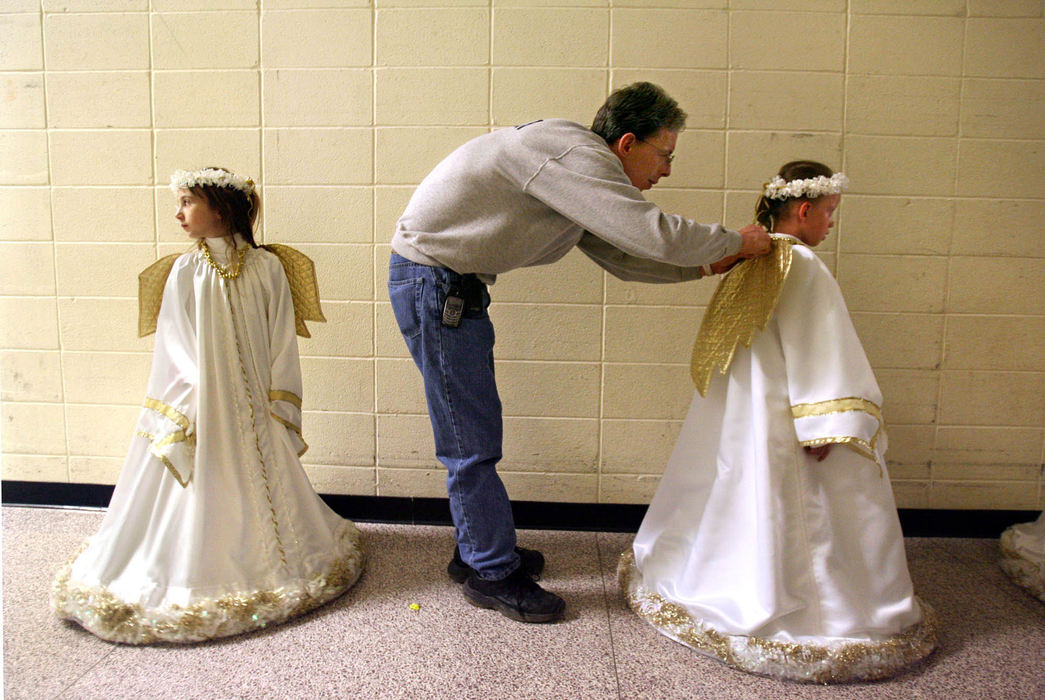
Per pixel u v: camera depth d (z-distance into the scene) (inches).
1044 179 84.2
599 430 89.7
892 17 82.6
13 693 56.4
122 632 63.2
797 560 60.9
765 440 61.0
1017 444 88.0
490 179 62.7
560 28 84.0
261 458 70.7
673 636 64.3
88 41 87.8
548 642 64.7
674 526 70.7
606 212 58.9
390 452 91.6
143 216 90.0
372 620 68.4
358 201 87.8
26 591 73.0
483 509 68.0
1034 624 68.1
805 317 61.7
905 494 89.2
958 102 83.4
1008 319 86.3
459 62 85.1
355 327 89.7
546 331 88.3
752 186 85.2
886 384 87.7
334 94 86.5
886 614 61.2
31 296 92.4
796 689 58.0
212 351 69.0
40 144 89.8
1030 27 82.0
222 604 65.2
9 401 93.9
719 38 83.4
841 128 84.0
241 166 88.4
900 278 86.1
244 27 86.3
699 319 87.4
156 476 69.9
